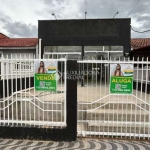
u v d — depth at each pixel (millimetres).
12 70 6105
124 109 5242
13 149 3727
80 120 4715
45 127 4227
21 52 12617
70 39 11078
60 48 11359
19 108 5301
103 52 11125
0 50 12719
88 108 5211
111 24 10883
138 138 4332
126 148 3801
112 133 4367
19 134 4262
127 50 10820
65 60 4176
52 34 11164
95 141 4152
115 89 4281
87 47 11172
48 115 4934
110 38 10898
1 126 4297
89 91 7645
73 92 4156
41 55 11289
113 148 3795
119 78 4250
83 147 3846
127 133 4352
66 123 4184
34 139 4227
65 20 11055
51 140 4180
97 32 10977
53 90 4320
